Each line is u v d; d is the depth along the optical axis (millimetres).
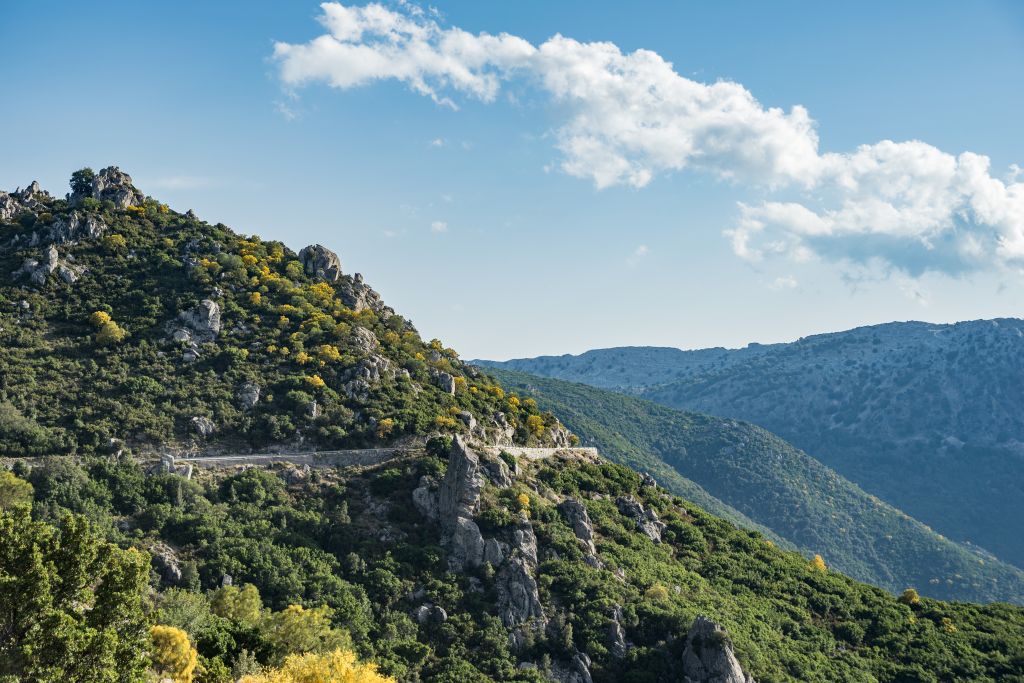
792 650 147875
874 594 177375
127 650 73625
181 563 127125
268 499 148250
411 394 185250
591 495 175500
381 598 132625
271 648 102688
